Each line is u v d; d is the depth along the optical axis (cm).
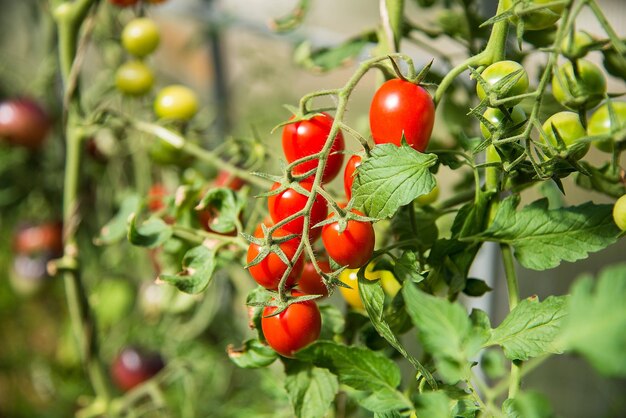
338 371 44
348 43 65
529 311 45
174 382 98
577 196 84
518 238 48
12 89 119
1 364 116
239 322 103
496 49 47
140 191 90
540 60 74
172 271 66
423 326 40
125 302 106
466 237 49
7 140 100
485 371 54
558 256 47
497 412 42
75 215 75
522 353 44
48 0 97
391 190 44
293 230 45
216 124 106
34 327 119
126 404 81
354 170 46
